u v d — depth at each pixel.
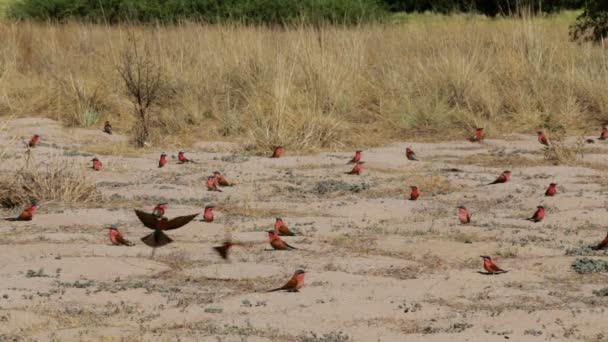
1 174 15.66
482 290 10.34
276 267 11.18
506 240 12.48
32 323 9.06
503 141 20.55
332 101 22.42
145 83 22.94
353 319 9.35
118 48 26.86
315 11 40.06
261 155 19.16
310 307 9.66
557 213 13.87
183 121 21.52
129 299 9.95
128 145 19.91
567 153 18.28
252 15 40.91
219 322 9.20
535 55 24.92
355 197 15.29
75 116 22.20
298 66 23.77
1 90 23.70
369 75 24.67
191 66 25.62
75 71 25.36
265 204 14.62
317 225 13.30
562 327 9.09
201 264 11.39
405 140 20.89
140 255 11.73
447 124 21.69
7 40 28.84
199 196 15.20
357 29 28.67
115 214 13.86
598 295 10.16
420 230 13.05
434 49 27.72
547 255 11.84
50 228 13.22
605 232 12.92
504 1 50.50
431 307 9.70
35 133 20.80
